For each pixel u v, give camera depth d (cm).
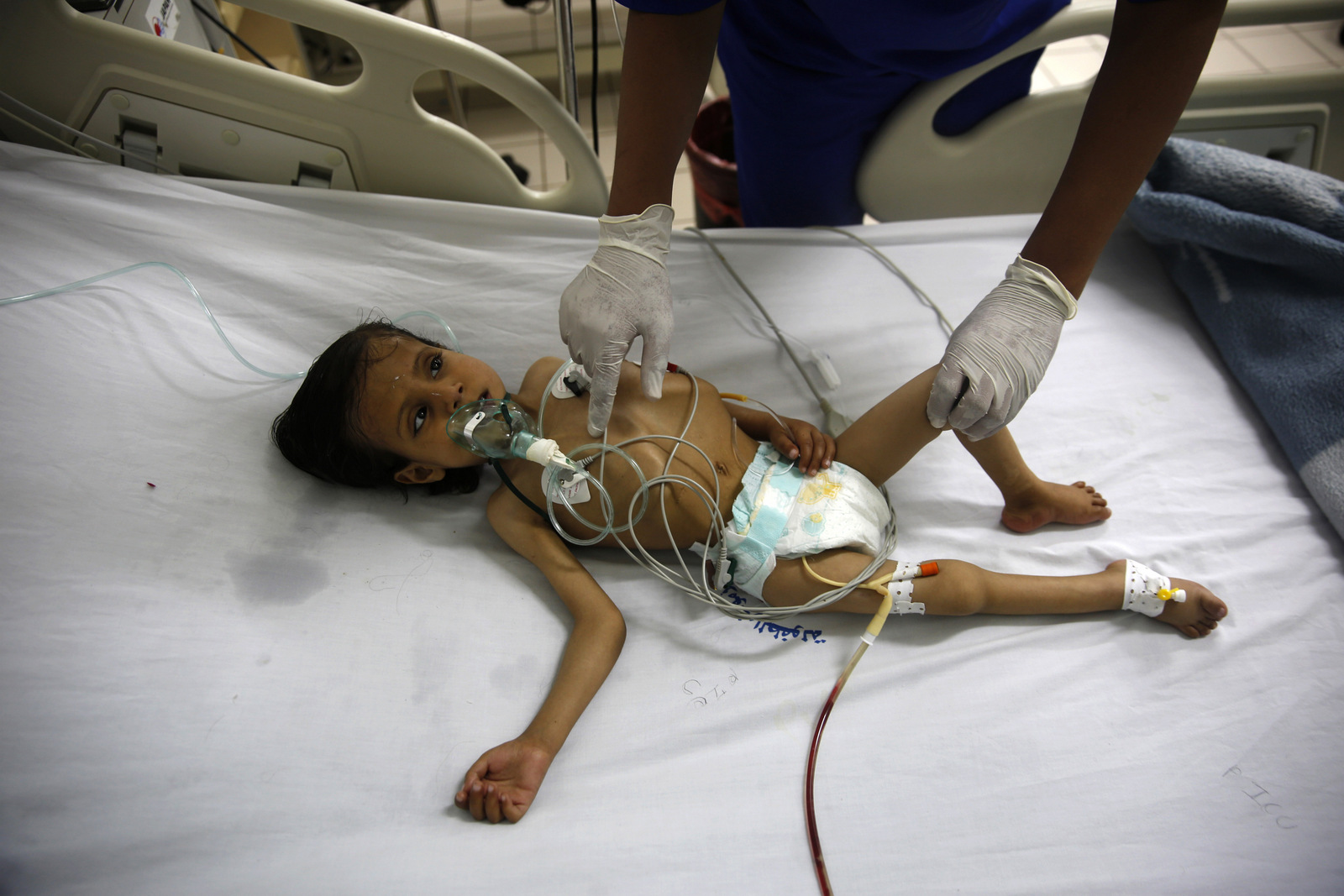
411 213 150
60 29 134
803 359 146
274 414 123
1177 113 96
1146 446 134
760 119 162
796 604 113
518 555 120
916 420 113
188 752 91
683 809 96
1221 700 106
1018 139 163
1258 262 142
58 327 117
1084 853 94
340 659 104
